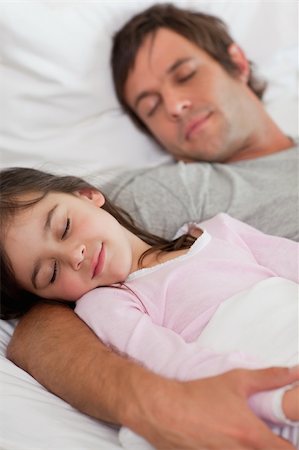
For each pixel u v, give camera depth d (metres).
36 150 1.33
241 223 1.05
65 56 1.33
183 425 0.67
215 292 0.88
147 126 1.45
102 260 0.92
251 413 0.67
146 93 1.38
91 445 0.73
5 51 1.27
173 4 1.50
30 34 1.28
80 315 0.89
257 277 0.92
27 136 1.33
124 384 0.71
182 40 1.38
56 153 1.34
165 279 0.91
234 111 1.36
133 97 1.40
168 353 0.77
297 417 0.68
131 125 1.45
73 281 0.92
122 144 1.42
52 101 1.34
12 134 1.31
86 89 1.37
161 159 1.45
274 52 1.60
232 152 1.37
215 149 1.35
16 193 0.97
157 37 1.38
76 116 1.38
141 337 0.81
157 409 0.68
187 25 1.40
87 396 0.74
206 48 1.39
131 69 1.38
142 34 1.38
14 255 0.93
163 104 1.37
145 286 0.92
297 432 0.73
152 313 0.89
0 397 0.78
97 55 1.39
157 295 0.90
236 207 1.14
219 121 1.34
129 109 1.45
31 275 0.93
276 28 1.57
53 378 0.80
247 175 1.23
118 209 1.10
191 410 0.67
